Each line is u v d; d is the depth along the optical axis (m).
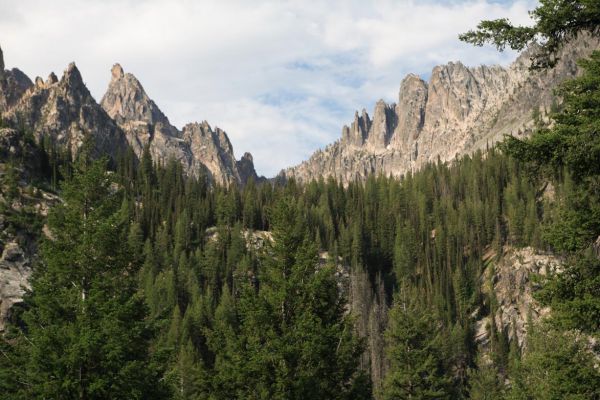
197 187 196.00
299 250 32.56
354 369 31.53
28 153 136.12
